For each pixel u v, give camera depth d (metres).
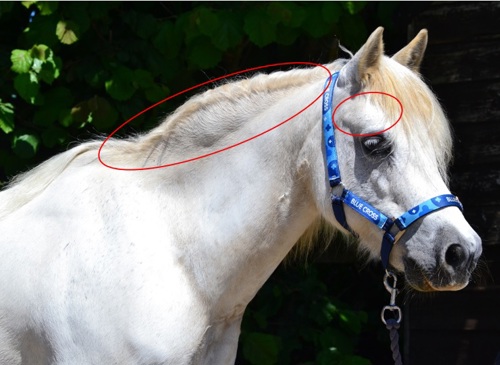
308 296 3.83
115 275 1.99
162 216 2.11
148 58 3.65
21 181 2.28
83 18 3.51
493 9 3.54
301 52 4.02
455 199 1.96
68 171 2.20
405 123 1.96
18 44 3.64
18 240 2.10
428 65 3.65
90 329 1.97
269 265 2.16
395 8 3.71
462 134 3.59
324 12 3.49
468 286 3.55
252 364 3.88
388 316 4.12
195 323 2.05
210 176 2.15
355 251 3.84
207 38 3.52
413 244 1.94
